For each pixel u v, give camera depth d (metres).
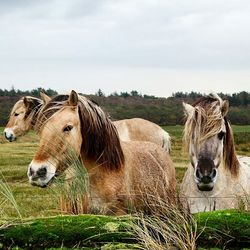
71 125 5.08
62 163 5.00
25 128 13.50
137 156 5.98
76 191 4.78
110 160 5.38
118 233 3.52
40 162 4.86
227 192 6.31
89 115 5.32
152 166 6.04
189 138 6.11
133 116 48.25
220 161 6.12
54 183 4.87
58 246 3.48
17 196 12.02
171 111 51.16
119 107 51.09
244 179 6.69
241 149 32.62
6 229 3.53
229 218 3.64
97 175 5.30
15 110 13.70
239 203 5.53
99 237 3.51
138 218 3.66
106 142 5.38
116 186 5.35
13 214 7.48
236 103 62.28
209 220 3.65
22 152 29.00
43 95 6.14
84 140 5.31
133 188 5.59
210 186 5.94
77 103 5.20
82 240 3.50
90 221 3.59
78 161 4.96
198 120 6.02
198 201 6.27
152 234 3.65
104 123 5.41
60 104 5.30
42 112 5.37
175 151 23.44
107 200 5.30
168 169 6.45
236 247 3.57
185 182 6.60
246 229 3.56
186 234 3.61
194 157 6.06
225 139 6.30
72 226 3.54
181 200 5.98
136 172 5.75
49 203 9.11
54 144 4.96
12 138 13.45
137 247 3.43
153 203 4.97
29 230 3.52
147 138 12.66
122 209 5.36
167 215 4.14
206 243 3.58
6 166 20.86
